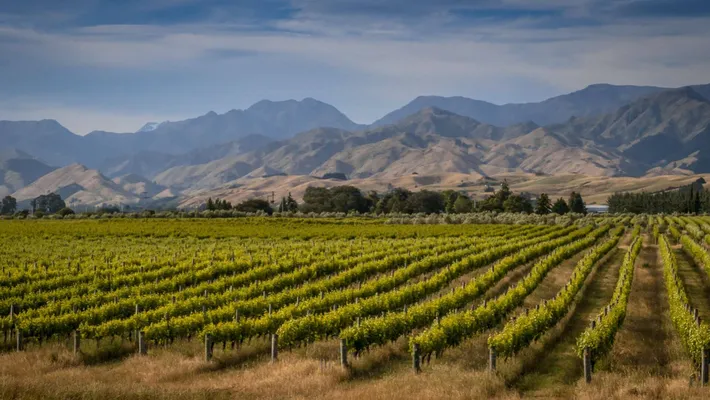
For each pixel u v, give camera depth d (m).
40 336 26.31
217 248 62.78
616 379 19.70
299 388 18.91
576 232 79.75
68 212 136.88
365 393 17.98
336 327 26.72
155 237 81.44
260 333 26.05
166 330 25.89
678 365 21.66
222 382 20.08
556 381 20.69
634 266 49.56
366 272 43.38
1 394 15.95
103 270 43.09
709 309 33.28
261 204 158.12
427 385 19.06
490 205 159.00
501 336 22.08
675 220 116.94
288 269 45.12
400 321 25.53
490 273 39.38
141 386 18.42
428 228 92.19
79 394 16.44
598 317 25.97
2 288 36.19
